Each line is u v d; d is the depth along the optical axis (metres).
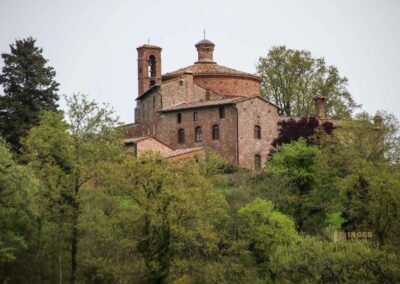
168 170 62.84
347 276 56.94
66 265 64.88
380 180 67.56
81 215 62.28
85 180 63.88
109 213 63.25
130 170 61.72
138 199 61.62
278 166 78.12
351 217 69.88
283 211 74.81
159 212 60.62
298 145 79.38
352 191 70.38
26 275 64.06
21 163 71.06
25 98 87.06
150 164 61.84
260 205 66.38
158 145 95.00
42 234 63.41
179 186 61.69
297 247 59.62
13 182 59.12
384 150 78.00
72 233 62.56
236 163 97.12
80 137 65.44
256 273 64.25
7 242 60.06
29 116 85.00
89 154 64.38
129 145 93.25
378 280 56.47
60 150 64.62
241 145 97.69
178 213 60.47
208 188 63.38
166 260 60.91
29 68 88.19
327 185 75.56
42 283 63.94
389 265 56.41
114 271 60.22
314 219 75.56
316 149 77.94
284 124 97.56
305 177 76.94
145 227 61.22
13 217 61.97
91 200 62.25
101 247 63.16
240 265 62.59
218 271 60.56
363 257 57.25
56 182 62.69
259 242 65.25
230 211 68.75
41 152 64.69
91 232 61.50
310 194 75.81
